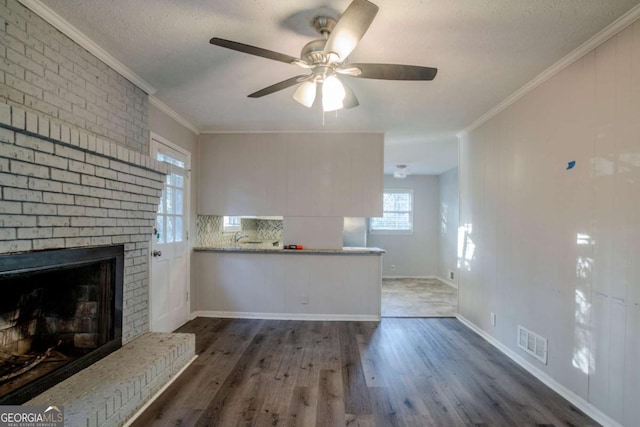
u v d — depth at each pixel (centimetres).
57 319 219
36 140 153
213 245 448
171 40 201
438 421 191
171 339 254
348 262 390
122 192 221
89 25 186
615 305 181
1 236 143
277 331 345
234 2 165
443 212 693
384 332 346
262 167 402
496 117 310
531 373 251
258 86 268
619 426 177
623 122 177
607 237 186
